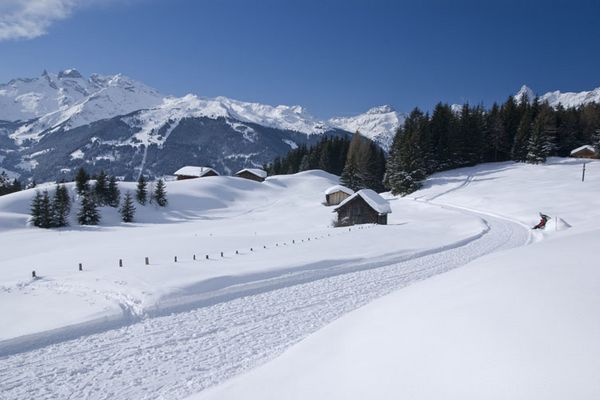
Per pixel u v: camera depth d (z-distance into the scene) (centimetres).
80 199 7169
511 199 5303
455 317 582
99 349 1028
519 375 385
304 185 10569
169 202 8094
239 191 9488
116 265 2209
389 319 731
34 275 1842
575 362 371
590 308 462
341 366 601
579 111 9919
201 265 1956
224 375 866
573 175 6366
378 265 2080
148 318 1268
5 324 1227
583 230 1341
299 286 1642
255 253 2384
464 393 400
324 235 3294
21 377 888
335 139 13062
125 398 793
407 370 493
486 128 8750
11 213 6269
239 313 1300
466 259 2228
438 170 8550
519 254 920
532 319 484
